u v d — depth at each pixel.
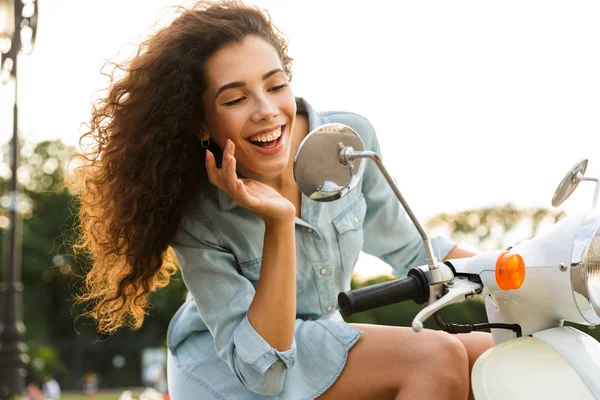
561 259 1.68
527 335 1.79
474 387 1.72
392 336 2.02
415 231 2.50
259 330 1.97
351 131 1.70
